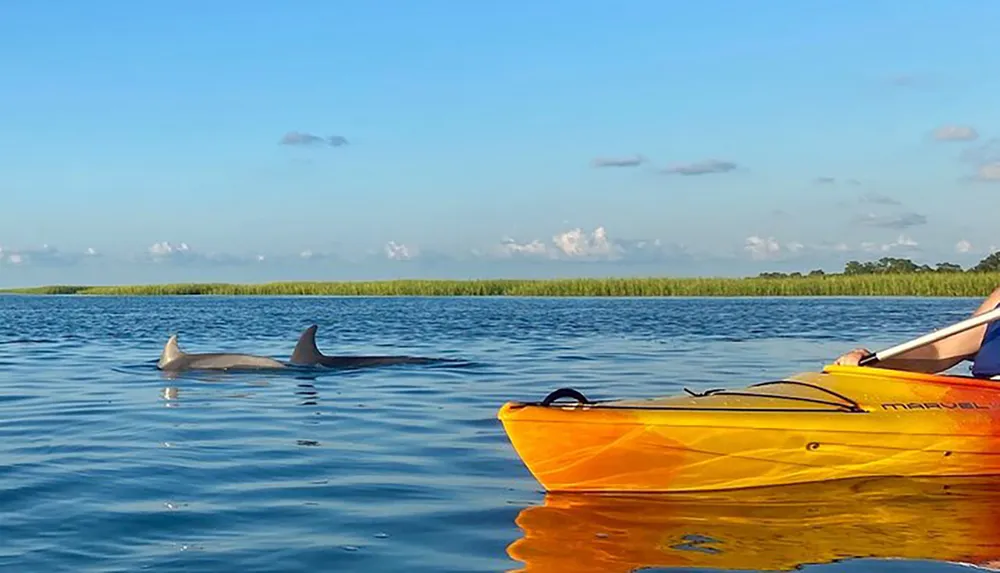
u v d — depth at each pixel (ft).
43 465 22.11
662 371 43.24
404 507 18.33
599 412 19.07
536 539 16.05
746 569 14.38
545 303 165.68
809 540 15.81
